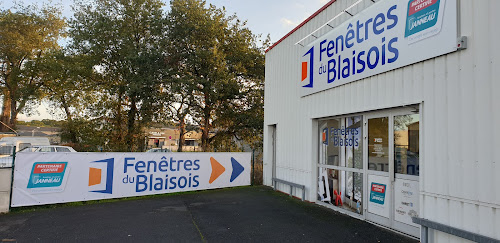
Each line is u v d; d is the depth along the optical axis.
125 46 18.36
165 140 44.06
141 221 5.54
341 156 6.44
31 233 4.77
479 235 3.39
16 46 27.84
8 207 6.15
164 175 8.34
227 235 4.77
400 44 4.72
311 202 7.28
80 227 5.12
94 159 7.31
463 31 3.78
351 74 5.89
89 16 19.08
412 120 4.69
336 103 6.40
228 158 9.52
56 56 18.84
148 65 16.75
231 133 19.55
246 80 19.12
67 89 19.86
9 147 13.89
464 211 3.67
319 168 7.19
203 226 5.25
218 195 8.25
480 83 3.56
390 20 4.95
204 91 17.16
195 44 17.31
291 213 6.21
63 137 24.33
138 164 7.94
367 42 5.48
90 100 19.03
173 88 15.89
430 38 4.18
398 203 4.91
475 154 3.57
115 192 7.57
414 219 4.23
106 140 18.78
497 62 3.39
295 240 4.54
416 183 4.58
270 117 9.76
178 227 5.18
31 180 6.51
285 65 8.81
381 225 5.24
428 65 4.27
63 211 6.29
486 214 3.42
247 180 9.92
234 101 18.75
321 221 5.59
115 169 7.60
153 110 17.80
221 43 18.03
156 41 18.08
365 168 5.68
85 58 18.50
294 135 8.16
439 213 3.98
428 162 4.18
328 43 6.70
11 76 28.69
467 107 3.70
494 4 3.46
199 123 18.72
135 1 19.44
